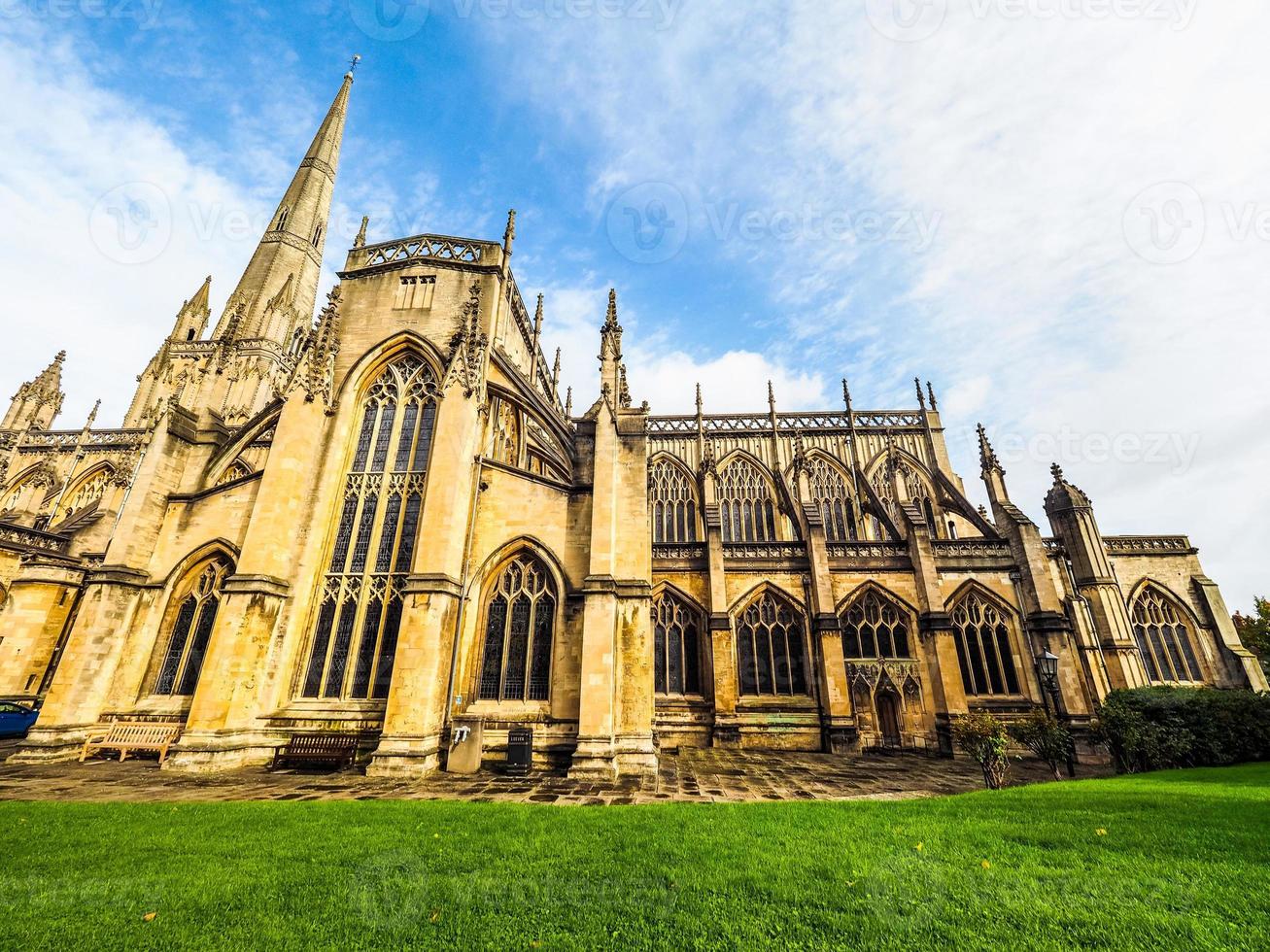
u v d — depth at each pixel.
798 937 6.46
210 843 10.20
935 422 53.50
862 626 34.31
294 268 73.81
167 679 24.42
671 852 9.70
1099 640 34.25
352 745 21.44
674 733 32.56
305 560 24.69
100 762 21.61
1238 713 21.19
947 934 6.47
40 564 29.41
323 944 6.43
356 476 26.78
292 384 26.23
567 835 10.91
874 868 8.59
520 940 6.50
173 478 27.38
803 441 53.78
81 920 6.94
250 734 21.72
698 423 54.88
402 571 24.91
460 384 25.89
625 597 23.36
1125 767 20.94
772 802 14.89
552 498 25.48
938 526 49.47
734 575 36.06
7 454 45.72
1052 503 38.12
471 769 20.59
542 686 23.28
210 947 6.35
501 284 30.30
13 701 27.34
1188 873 8.03
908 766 25.19
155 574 25.69
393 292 29.45
